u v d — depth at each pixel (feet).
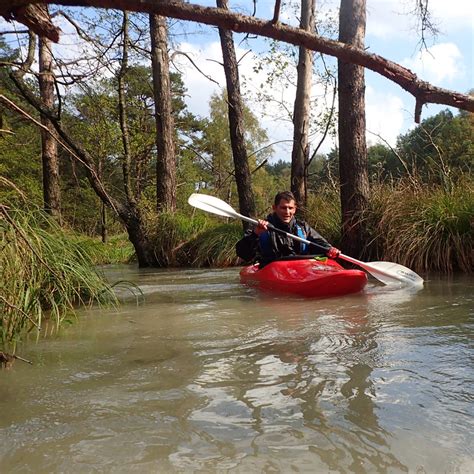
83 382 6.45
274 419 5.04
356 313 10.86
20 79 18.08
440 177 22.33
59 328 10.11
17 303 8.89
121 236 53.36
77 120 33.22
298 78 31.24
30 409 5.53
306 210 28.27
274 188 95.66
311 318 10.43
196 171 91.25
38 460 4.30
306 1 31.22
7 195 11.86
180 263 31.12
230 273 22.89
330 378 6.27
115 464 4.19
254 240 17.92
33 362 7.51
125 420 5.14
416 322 9.59
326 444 4.45
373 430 4.70
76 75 16.34
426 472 3.92
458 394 5.57
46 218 12.71
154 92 36.29
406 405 5.29
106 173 48.34
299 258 16.65
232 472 4.00
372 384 5.99
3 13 8.39
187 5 8.24
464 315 10.14
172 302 13.46
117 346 8.40
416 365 6.69
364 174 21.81
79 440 4.68
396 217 21.29
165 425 4.98
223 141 115.34
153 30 35.40
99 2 8.06
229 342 8.41
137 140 54.54
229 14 8.34
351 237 21.93
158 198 36.73
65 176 57.93
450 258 19.39
